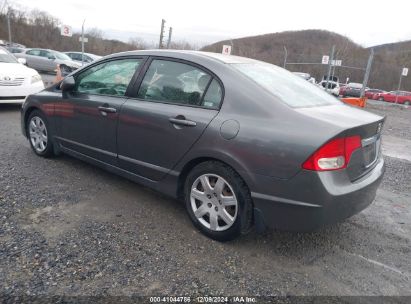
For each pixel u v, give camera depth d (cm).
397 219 426
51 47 5803
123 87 410
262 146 297
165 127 356
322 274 304
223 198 326
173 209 397
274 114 306
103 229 344
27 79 862
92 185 444
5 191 405
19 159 517
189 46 3284
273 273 299
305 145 282
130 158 398
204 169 334
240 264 307
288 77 394
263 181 298
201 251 321
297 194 286
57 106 479
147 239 333
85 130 444
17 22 5950
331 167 284
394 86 5700
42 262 286
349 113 334
